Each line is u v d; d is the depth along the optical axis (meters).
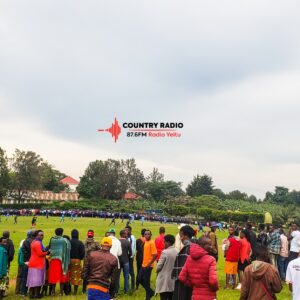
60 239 15.12
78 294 15.33
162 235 16.55
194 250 8.13
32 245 14.65
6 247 15.07
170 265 10.59
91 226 61.06
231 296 15.19
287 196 159.75
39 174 131.12
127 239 16.06
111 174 148.38
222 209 112.81
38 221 71.06
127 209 109.69
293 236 19.03
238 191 178.00
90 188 144.50
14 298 14.59
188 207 108.31
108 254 9.59
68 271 15.34
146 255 13.96
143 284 13.93
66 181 192.00
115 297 14.88
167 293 10.46
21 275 15.59
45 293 15.51
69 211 93.44
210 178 174.38
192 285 8.20
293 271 9.00
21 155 129.38
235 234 18.52
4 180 118.25
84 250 15.58
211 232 17.41
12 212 93.56
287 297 15.70
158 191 156.75
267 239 19.70
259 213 94.00
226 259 17.23
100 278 9.33
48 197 147.75
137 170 176.50
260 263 7.82
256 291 7.73
